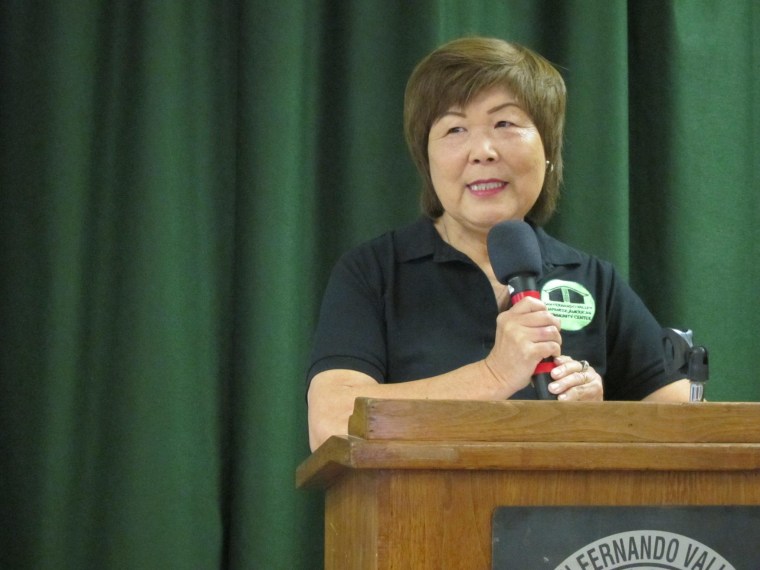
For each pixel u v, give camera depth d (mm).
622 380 5254
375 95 7246
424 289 5008
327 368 4715
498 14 7605
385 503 2703
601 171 7340
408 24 7289
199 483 6715
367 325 4867
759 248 7672
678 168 7590
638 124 7801
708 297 7531
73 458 6543
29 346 6598
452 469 2705
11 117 6746
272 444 6684
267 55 6949
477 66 4945
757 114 7770
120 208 6820
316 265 7180
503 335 4004
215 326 6914
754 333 7590
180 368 6715
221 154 7078
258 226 6832
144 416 6598
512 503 2754
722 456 2799
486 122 4938
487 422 2764
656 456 2773
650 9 7789
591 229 7320
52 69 6746
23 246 6660
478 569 2721
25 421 6547
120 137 6883
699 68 7691
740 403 2887
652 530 2811
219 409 6852
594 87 7414
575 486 2787
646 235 7707
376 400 2738
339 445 2789
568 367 3969
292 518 6727
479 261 5109
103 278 6750
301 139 7047
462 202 4953
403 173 7223
